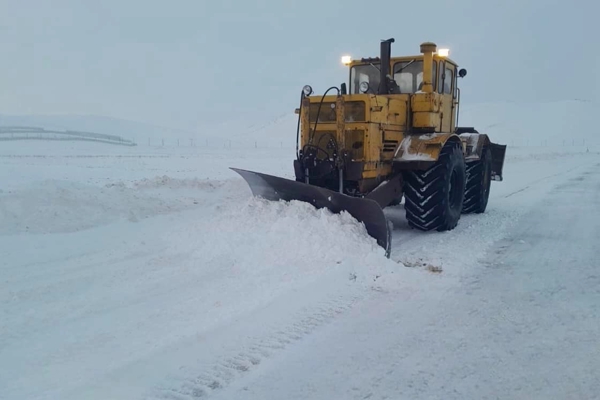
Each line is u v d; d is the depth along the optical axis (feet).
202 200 34.76
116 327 13.97
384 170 25.35
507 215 33.04
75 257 20.89
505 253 22.58
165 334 13.47
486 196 34.73
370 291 17.33
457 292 17.29
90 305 15.65
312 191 22.41
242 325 13.97
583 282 18.34
